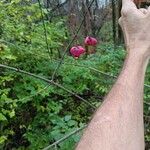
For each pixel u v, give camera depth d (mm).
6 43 4090
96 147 960
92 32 7164
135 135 983
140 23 1098
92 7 7461
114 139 966
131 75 1031
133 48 1075
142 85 1036
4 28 4176
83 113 4066
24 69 3930
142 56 1054
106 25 8234
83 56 5113
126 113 994
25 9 4527
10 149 3861
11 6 4465
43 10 4594
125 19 1122
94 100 4129
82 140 990
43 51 4273
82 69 4039
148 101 3564
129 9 1121
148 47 1065
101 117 1001
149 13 1098
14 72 3781
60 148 2650
